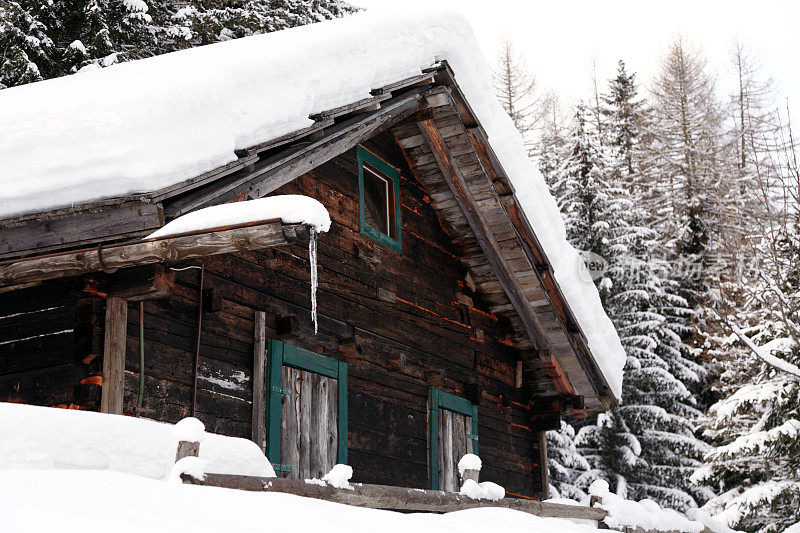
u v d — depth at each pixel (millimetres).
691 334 27406
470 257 11609
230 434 7523
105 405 6301
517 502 6766
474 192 10633
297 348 8484
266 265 8344
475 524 5164
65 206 5848
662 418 23500
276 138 6918
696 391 26609
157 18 18594
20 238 6059
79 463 4387
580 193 25875
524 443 12438
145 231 5750
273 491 4613
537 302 11477
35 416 4371
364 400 9398
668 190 33625
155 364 6898
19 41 15320
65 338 6477
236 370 7738
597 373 12062
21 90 8430
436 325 10859
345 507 4590
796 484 15320
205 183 6164
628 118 39500
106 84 6672
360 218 9805
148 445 4633
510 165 10508
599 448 24219
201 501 3910
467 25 9688
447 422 10711
